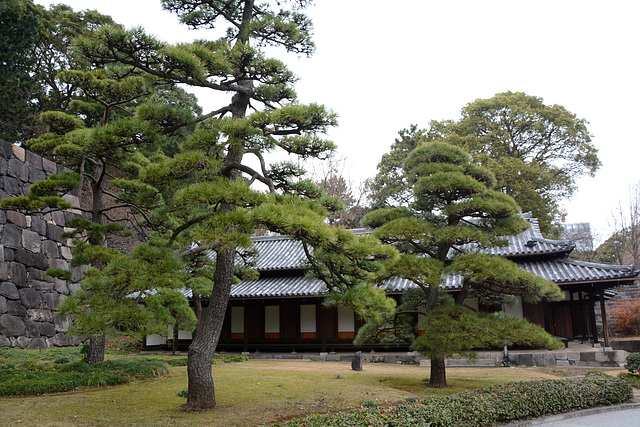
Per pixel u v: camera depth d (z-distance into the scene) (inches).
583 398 414.9
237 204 307.6
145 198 415.5
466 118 1417.3
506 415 355.9
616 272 655.8
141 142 360.5
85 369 470.6
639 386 523.8
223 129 317.4
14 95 842.2
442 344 445.7
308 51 397.1
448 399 353.1
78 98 1130.7
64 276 502.6
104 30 311.0
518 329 436.8
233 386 435.8
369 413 302.4
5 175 669.9
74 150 486.6
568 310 853.2
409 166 519.8
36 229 722.8
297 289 797.2
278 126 347.6
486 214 495.8
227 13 408.5
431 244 519.2
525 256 765.9
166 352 855.7
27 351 618.2
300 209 305.9
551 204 1349.7
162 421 306.7
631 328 907.4
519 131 1350.9
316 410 352.5
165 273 315.0
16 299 662.5
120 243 1055.6
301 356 794.8
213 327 349.7
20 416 310.8
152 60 334.6
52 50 1159.0
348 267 366.0
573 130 1312.7
